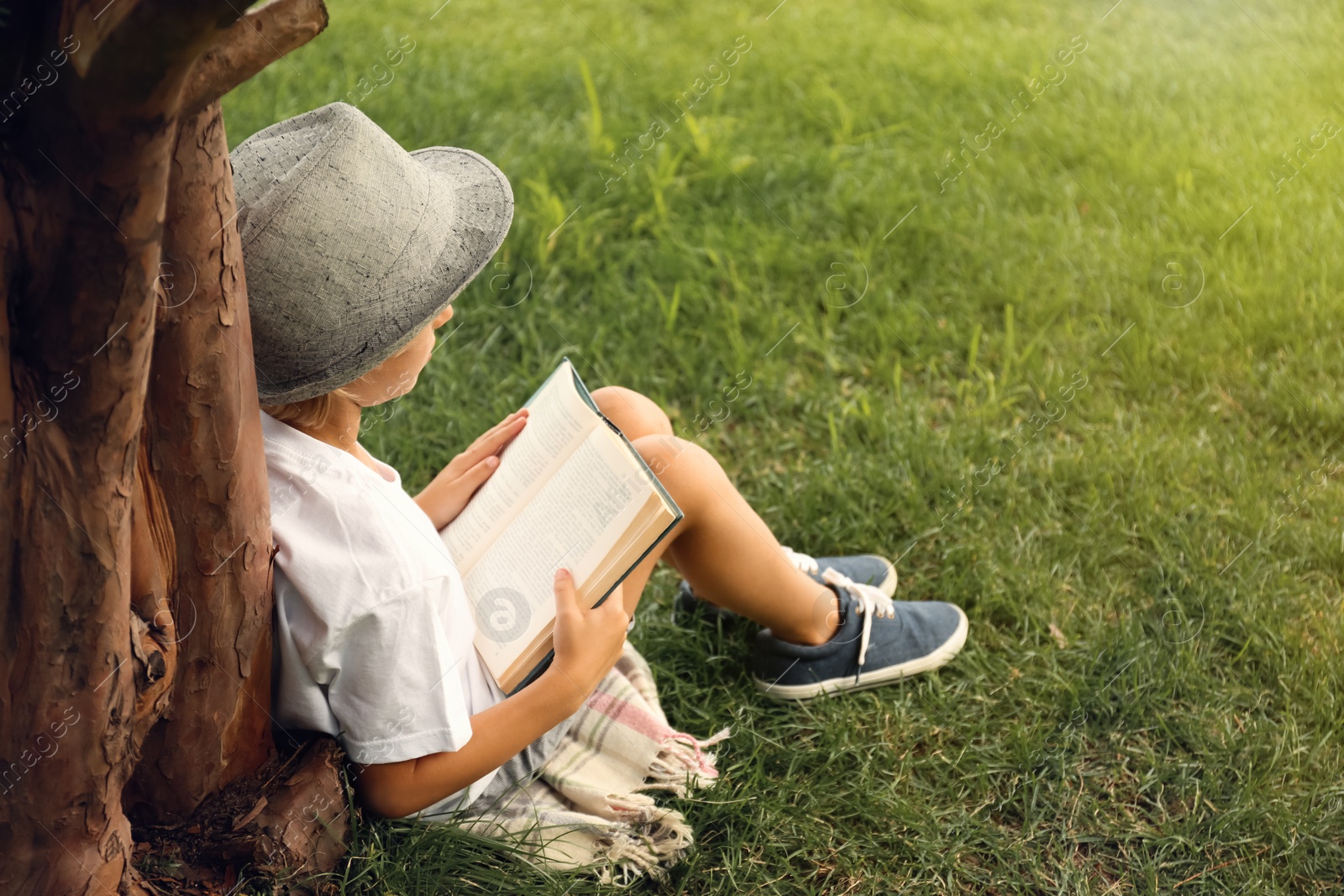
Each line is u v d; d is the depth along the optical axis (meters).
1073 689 1.97
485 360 2.85
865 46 4.55
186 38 0.87
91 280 0.98
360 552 1.37
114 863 1.29
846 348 2.96
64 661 1.13
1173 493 2.44
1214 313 3.00
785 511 2.43
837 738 1.90
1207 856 1.73
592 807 1.67
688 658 2.07
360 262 1.32
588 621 1.50
